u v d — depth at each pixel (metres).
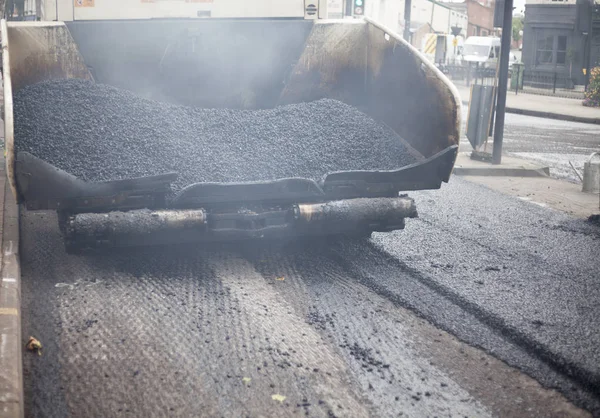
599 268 7.09
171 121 7.64
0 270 6.29
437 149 7.21
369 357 5.05
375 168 7.30
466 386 4.66
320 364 4.93
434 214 9.32
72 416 4.21
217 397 4.45
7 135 5.82
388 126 8.12
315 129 7.80
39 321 5.56
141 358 4.96
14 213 8.13
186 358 4.97
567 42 34.53
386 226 6.95
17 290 5.86
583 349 5.14
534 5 35.38
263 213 6.60
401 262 7.14
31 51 7.56
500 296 6.21
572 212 9.71
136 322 5.57
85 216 6.11
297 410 4.32
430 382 4.71
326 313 5.85
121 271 6.80
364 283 6.60
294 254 7.47
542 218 9.27
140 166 6.79
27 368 4.79
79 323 5.54
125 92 7.93
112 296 6.13
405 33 24.31
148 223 6.19
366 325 5.62
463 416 4.30
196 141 7.38
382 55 8.08
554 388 4.65
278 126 7.84
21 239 7.74
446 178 7.00
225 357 5.00
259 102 8.60
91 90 7.70
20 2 13.45
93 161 6.70
